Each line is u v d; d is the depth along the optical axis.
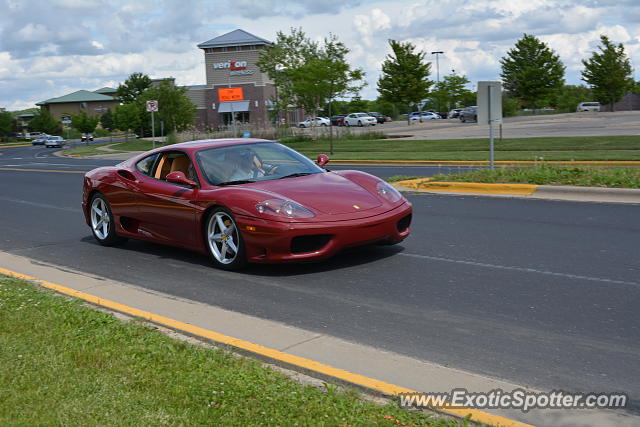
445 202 10.39
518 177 11.20
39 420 2.94
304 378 3.55
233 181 6.52
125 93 116.75
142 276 6.32
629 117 44.97
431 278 5.74
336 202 6.02
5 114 99.81
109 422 2.91
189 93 71.44
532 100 65.81
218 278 6.08
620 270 5.72
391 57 58.81
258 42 68.12
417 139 33.91
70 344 4.02
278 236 5.72
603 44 63.38
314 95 34.84
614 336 4.11
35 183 17.83
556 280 5.50
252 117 69.50
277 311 4.98
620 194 9.73
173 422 2.90
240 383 3.31
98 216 8.10
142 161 7.51
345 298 5.25
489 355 3.87
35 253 7.76
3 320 4.60
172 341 4.08
